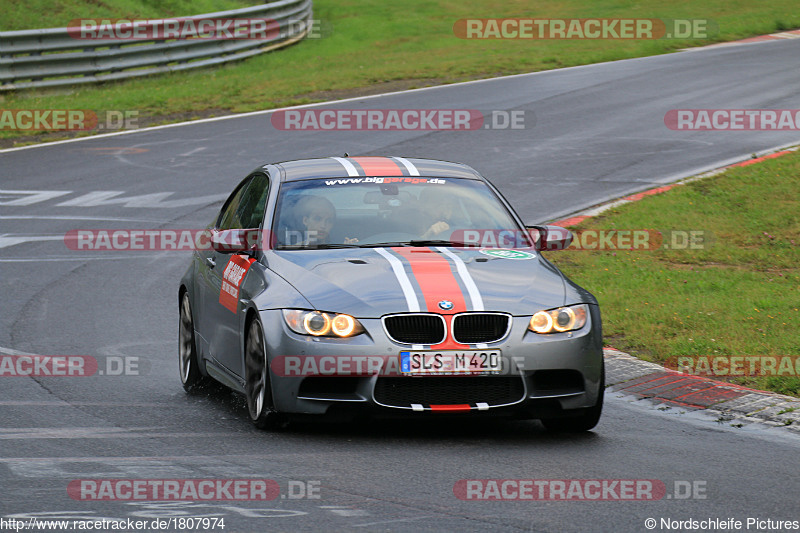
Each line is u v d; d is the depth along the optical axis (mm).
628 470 19688
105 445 21031
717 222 47312
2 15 100938
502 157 61844
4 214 51156
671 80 86500
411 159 28656
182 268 42531
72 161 63000
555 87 84500
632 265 40906
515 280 22766
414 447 21172
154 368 29266
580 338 21891
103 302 37156
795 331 31547
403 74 90562
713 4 135750
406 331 21234
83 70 84562
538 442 21906
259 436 21984
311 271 22891
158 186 56438
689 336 31156
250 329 23031
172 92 83125
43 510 16641
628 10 133000
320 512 16672
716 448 21625
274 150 64250
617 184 54906
